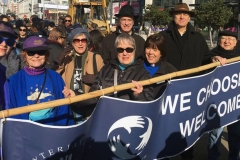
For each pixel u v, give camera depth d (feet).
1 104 8.43
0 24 11.13
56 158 7.28
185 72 10.12
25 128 6.88
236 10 87.76
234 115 12.37
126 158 8.63
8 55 13.74
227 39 13.24
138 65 10.03
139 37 14.05
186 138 10.43
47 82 8.95
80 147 7.71
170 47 13.33
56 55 15.57
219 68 11.42
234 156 13.47
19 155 6.92
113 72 9.85
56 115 8.88
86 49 12.09
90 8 52.85
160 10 108.06
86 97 7.82
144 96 9.35
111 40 13.91
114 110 8.22
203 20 81.61
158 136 9.64
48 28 35.91
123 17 13.53
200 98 10.59
